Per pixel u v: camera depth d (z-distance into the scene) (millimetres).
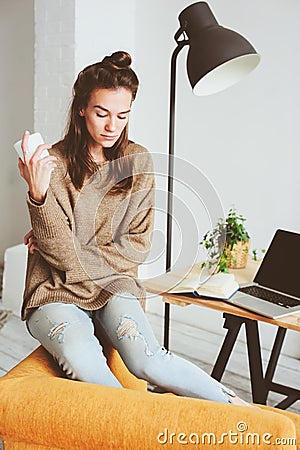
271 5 3691
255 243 3941
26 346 3859
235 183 3988
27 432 1405
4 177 5820
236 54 2400
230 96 3941
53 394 1425
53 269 1983
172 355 1889
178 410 1358
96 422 1362
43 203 1786
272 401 3199
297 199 3713
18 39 5539
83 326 1872
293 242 2730
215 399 1808
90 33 4191
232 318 2729
